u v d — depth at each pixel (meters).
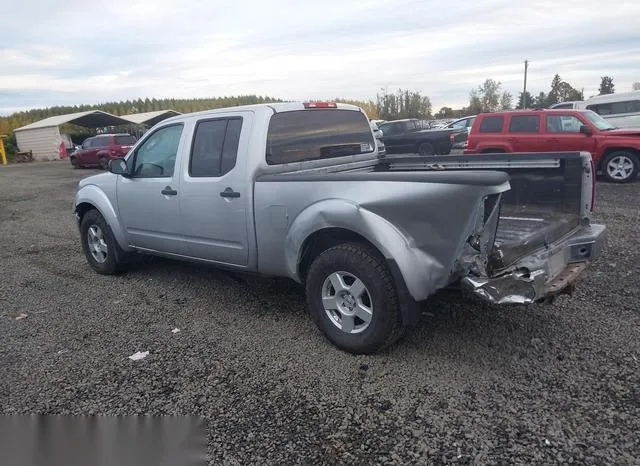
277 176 4.21
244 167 4.40
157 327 4.60
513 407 3.13
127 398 3.44
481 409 3.13
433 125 28.30
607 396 3.20
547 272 3.59
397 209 3.51
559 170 4.36
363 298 3.78
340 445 2.87
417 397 3.29
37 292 5.79
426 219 3.41
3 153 36.34
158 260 6.82
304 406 3.25
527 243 3.65
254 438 2.96
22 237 9.16
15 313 5.12
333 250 3.84
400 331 3.72
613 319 4.30
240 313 4.84
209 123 4.80
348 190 3.75
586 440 2.80
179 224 5.09
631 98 16.62
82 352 4.16
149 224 5.48
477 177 3.20
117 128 43.19
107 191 5.95
